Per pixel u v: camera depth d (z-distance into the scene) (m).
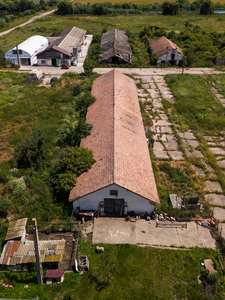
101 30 95.81
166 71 60.97
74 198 23.55
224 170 31.53
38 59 62.31
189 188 28.34
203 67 63.97
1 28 101.62
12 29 99.75
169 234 22.98
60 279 19.02
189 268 20.25
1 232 22.61
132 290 18.69
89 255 20.97
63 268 20.16
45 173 29.09
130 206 24.22
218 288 18.86
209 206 26.12
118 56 62.25
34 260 19.28
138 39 84.62
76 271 19.78
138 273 19.81
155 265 20.42
